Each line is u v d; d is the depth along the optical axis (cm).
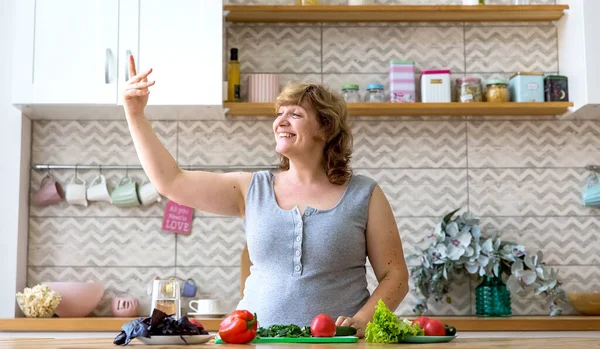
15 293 347
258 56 375
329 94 221
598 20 344
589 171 371
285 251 206
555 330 321
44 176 368
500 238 364
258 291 207
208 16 345
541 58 377
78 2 345
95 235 367
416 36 378
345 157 222
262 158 371
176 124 372
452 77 376
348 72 376
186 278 365
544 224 369
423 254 350
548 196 370
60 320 320
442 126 372
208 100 341
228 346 154
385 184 370
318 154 217
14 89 340
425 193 370
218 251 367
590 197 364
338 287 206
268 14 362
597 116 368
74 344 159
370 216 215
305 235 206
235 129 372
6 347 151
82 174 370
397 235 217
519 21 378
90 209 368
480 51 378
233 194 219
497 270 340
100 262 366
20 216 355
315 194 214
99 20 344
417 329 174
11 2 363
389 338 170
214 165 370
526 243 368
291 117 214
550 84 358
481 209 369
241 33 376
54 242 366
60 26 344
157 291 181
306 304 203
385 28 378
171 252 367
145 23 344
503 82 358
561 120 373
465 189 370
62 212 367
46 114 362
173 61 343
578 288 365
